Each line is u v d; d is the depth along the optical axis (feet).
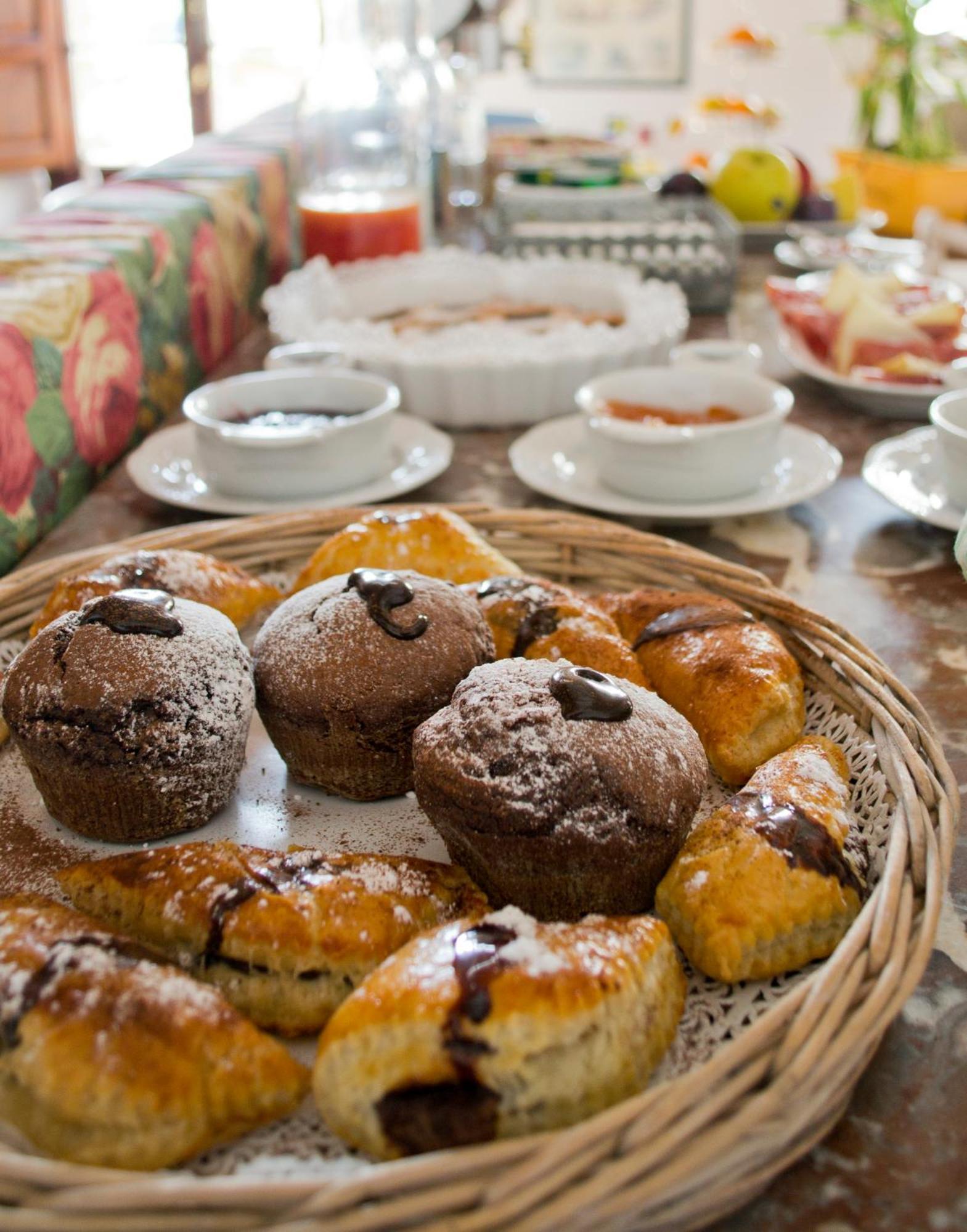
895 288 5.76
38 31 10.71
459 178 8.59
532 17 16.42
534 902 2.15
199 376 5.43
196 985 1.81
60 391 3.82
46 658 2.39
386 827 2.49
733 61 16.15
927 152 9.10
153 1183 1.40
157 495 3.82
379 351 4.64
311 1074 1.78
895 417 4.72
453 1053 1.60
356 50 7.03
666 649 2.74
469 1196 1.38
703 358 4.68
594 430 3.72
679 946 2.03
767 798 2.15
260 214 6.60
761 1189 1.58
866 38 10.27
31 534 3.62
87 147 13.96
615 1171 1.41
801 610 2.76
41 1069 1.65
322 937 1.94
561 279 5.82
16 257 4.33
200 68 13.73
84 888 2.13
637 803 2.08
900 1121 1.69
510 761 2.10
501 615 2.75
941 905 1.83
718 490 3.68
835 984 1.64
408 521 3.01
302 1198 1.39
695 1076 1.50
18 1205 1.42
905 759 2.17
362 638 2.48
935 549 3.62
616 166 7.57
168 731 2.32
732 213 7.73
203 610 2.56
